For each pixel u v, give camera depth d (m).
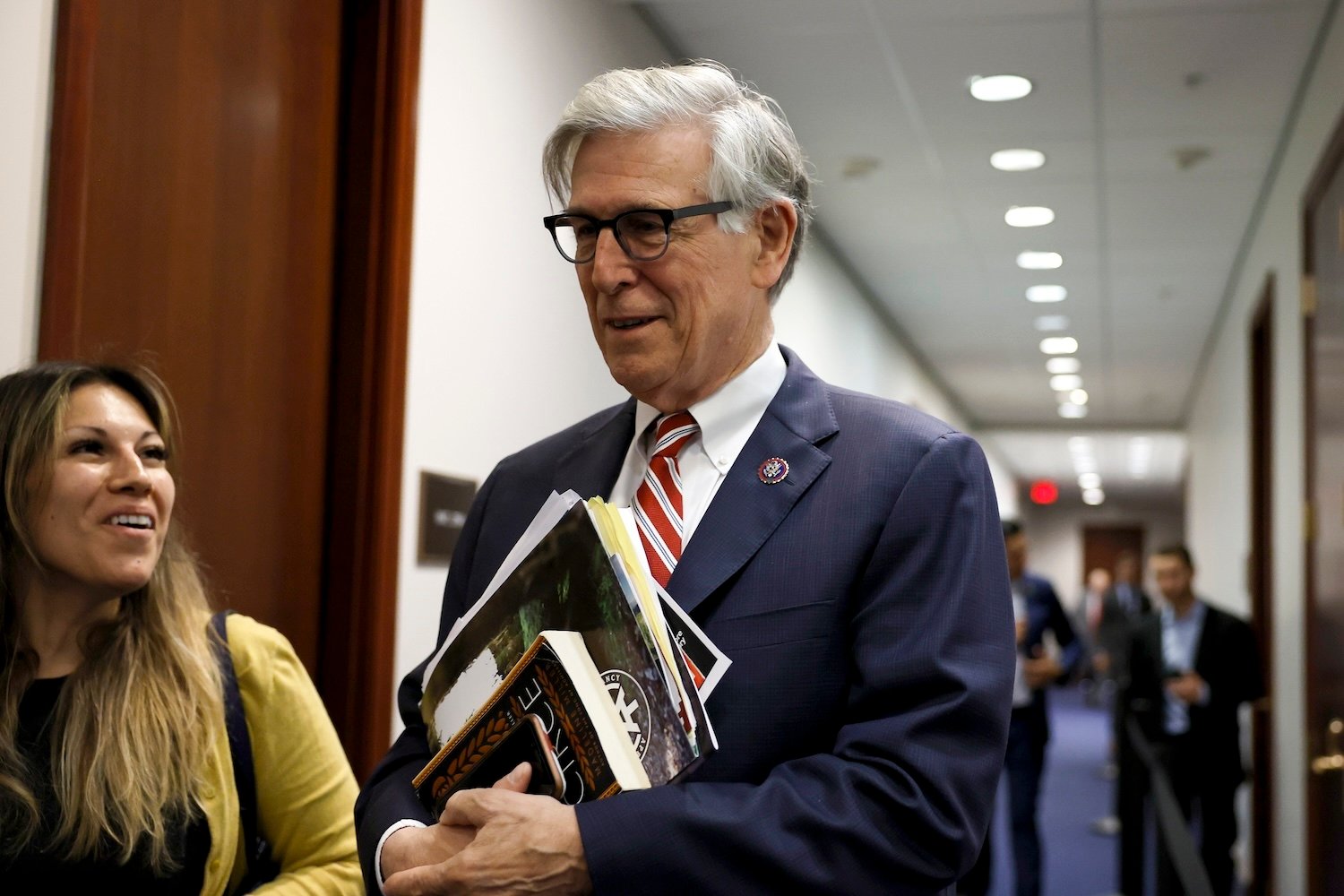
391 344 2.39
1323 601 3.60
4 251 1.62
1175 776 4.80
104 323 1.81
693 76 1.19
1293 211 4.34
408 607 2.48
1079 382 10.05
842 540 1.12
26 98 1.66
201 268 2.04
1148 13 3.55
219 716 1.45
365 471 2.38
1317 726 3.70
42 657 1.42
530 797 1.00
